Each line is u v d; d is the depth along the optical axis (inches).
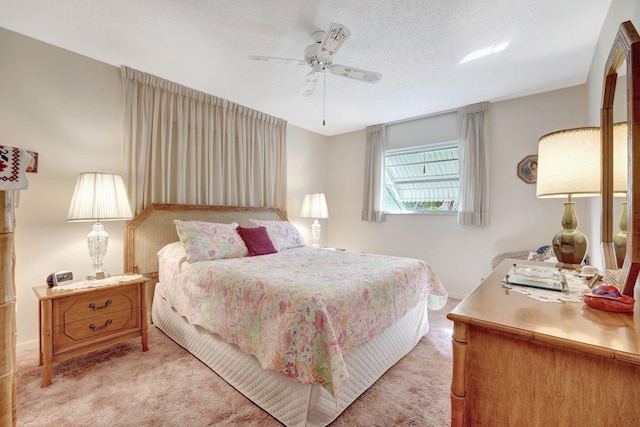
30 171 87.7
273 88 123.1
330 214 198.4
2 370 33.6
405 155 169.5
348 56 96.7
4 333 33.9
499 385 32.0
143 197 109.9
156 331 101.7
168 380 72.6
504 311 35.4
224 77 113.3
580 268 60.4
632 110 37.2
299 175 179.9
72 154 95.7
